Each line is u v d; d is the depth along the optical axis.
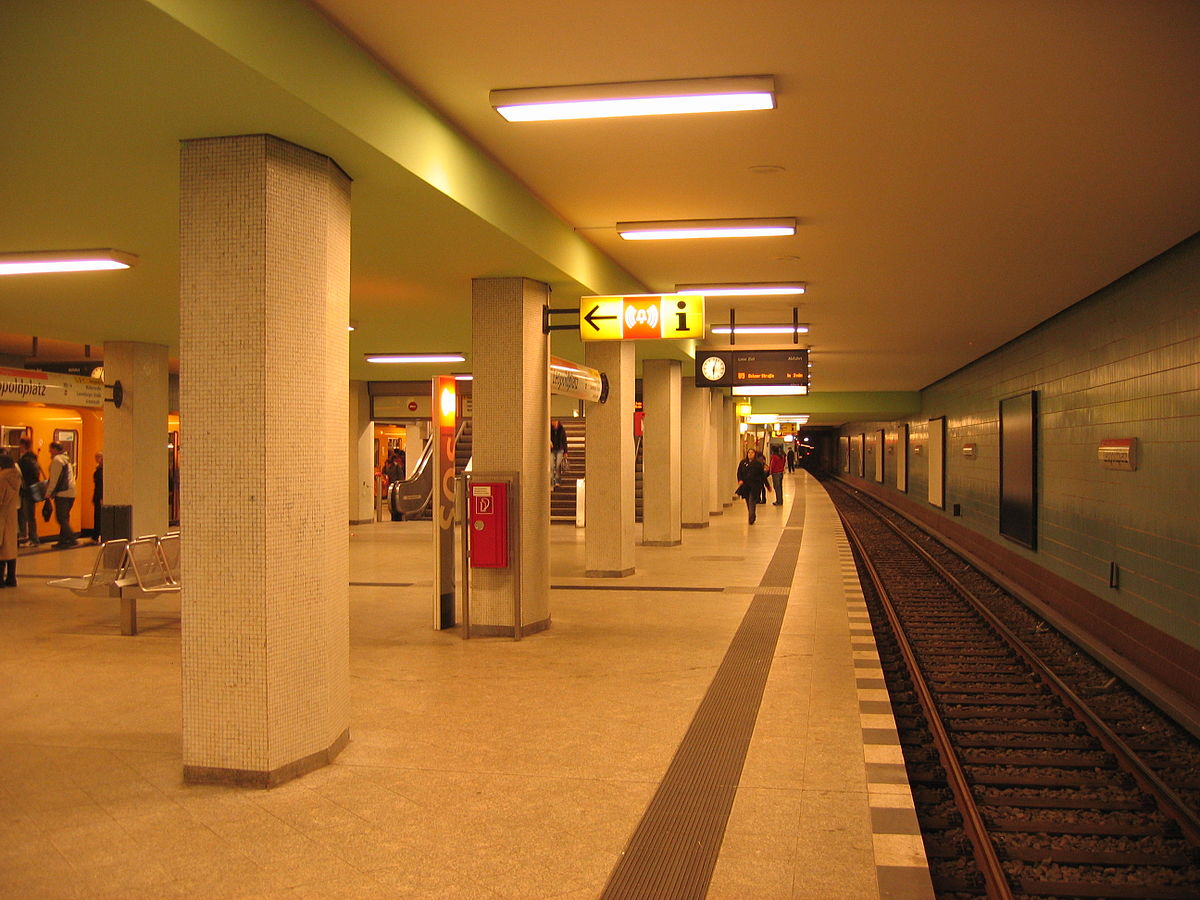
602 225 8.89
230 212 4.93
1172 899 4.54
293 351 5.07
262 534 4.90
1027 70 5.16
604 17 4.63
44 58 3.97
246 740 4.93
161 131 4.88
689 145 6.50
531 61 5.19
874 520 30.31
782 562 15.18
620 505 13.32
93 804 4.69
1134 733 7.39
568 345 15.29
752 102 5.43
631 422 14.29
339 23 4.73
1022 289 11.85
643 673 7.46
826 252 9.88
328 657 5.31
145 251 8.05
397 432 28.62
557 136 6.32
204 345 4.95
